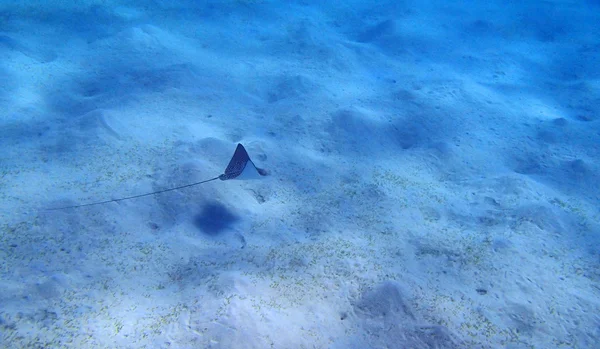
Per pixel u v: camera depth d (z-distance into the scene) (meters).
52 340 2.67
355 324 3.10
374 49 8.31
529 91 7.25
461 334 3.04
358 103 6.36
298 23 8.95
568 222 4.23
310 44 8.01
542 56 8.66
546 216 4.22
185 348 2.72
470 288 3.47
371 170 5.01
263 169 4.77
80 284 3.14
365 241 3.93
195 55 7.21
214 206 4.15
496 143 5.68
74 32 7.48
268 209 4.28
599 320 3.19
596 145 5.62
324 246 3.81
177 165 4.52
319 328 3.01
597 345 3.00
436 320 3.14
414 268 3.65
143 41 7.22
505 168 5.23
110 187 4.15
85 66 6.45
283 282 3.38
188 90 6.10
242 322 2.90
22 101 5.36
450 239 4.00
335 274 3.52
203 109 5.78
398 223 4.19
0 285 3.00
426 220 4.27
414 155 5.35
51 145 4.65
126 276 3.30
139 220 3.87
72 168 4.35
